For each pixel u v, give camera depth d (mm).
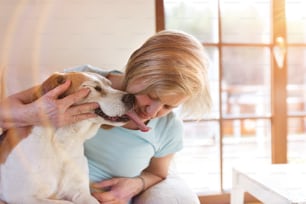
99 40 1546
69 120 920
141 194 1173
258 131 2029
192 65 996
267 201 1223
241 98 2275
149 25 1591
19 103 907
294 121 2150
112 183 1116
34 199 917
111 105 978
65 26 1508
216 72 1840
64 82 931
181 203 1100
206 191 1896
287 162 1918
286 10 1833
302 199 1084
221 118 1875
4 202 941
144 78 987
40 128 926
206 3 1781
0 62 1397
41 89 939
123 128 1117
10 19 1446
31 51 1461
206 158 1907
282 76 1870
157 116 1082
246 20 1847
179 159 1891
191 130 1884
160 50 977
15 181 917
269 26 1871
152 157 1247
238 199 1495
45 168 930
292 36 1883
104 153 1133
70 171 986
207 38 1809
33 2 1465
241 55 1938
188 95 1017
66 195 1002
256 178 1338
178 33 1033
